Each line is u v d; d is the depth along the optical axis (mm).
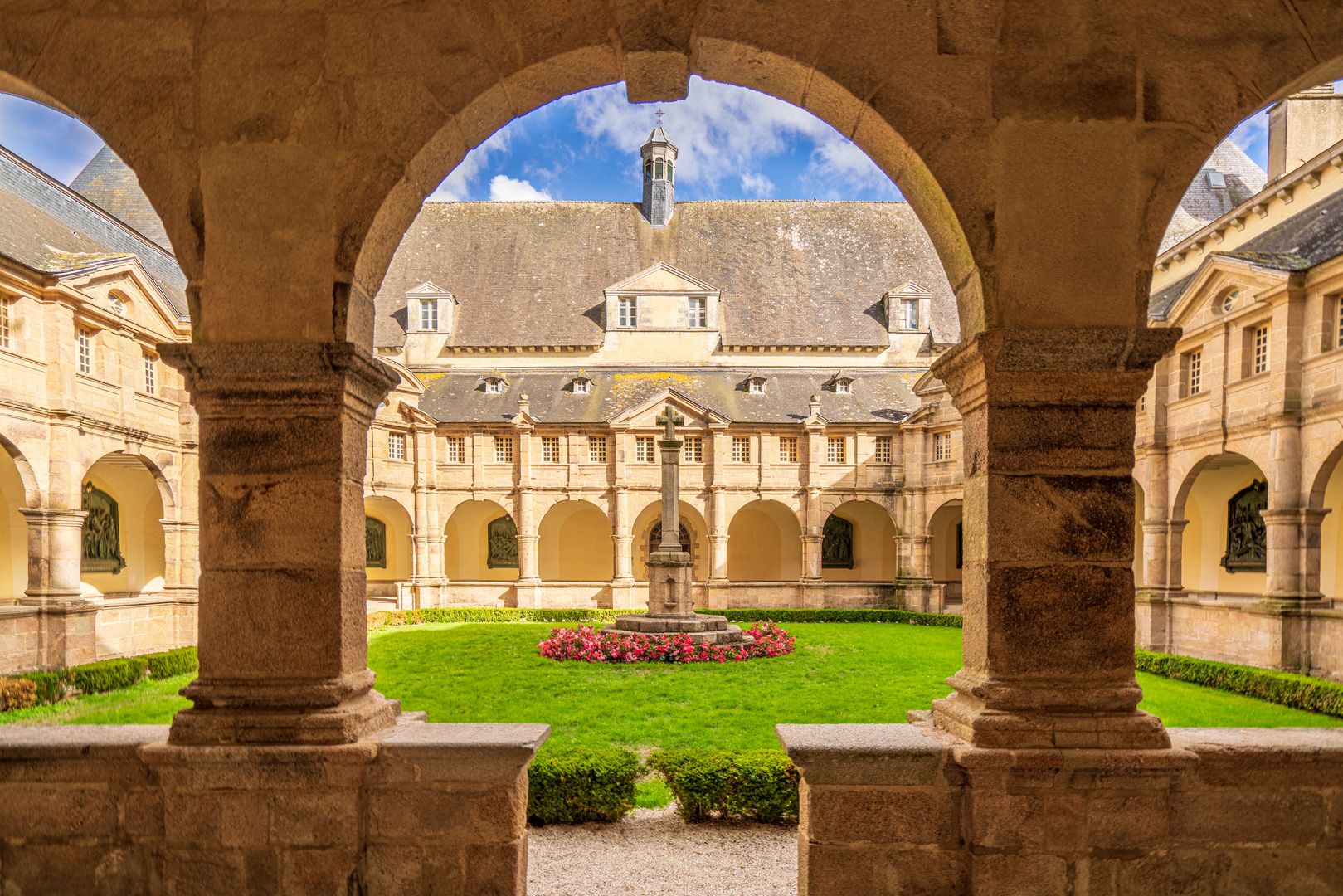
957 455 33750
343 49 4902
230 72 4906
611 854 7754
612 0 4926
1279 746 4805
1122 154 4871
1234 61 4863
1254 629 19172
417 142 4941
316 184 4898
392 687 17109
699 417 36656
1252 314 19875
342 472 4895
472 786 4781
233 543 4859
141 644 23156
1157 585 23203
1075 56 4879
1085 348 4742
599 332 43062
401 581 39281
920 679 17938
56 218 24797
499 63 4961
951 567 39688
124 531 28375
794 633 28172
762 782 8523
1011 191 4875
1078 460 4852
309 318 4887
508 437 37062
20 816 4820
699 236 47031
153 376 24484
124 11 4902
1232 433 20500
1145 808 4645
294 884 4648
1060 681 4828
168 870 4695
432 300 43000
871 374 40406
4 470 23406
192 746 4680
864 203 48375
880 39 4918
